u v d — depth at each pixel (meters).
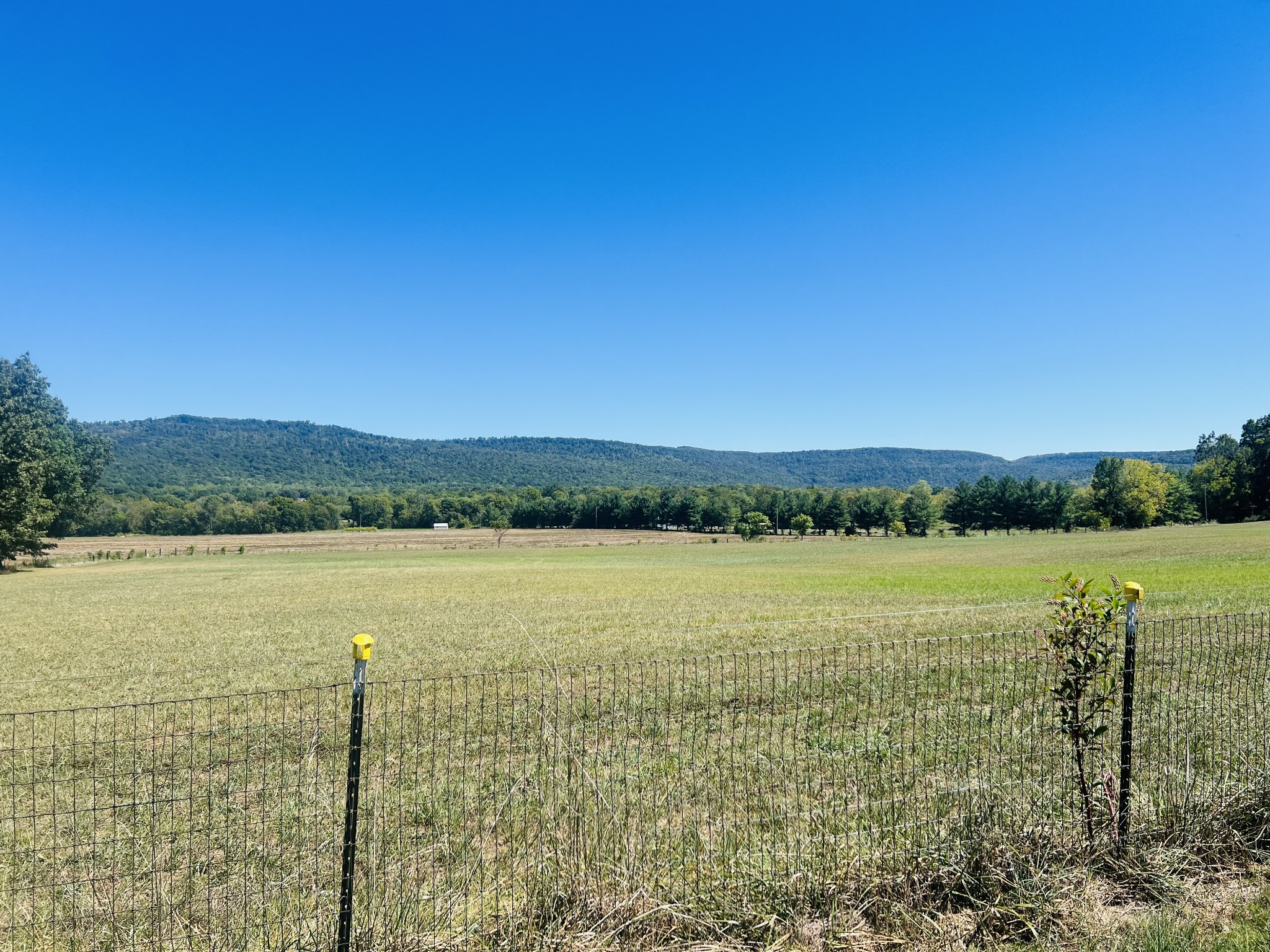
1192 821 5.64
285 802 7.87
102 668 18.14
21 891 6.11
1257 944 4.37
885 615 23.25
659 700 12.04
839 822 6.26
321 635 23.11
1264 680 9.28
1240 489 102.12
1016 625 20.12
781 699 11.78
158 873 6.36
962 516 126.00
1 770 9.75
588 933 4.60
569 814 5.77
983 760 7.96
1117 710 9.09
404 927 4.65
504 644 20.31
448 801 7.02
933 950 4.54
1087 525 119.88
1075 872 5.14
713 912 4.80
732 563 60.88
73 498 62.88
